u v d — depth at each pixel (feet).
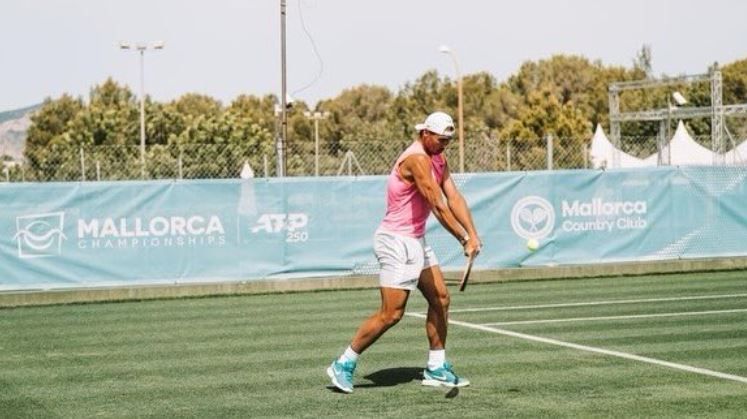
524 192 59.31
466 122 282.97
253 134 234.38
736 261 63.21
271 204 55.72
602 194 60.80
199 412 25.05
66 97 323.98
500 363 31.09
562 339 35.96
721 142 134.82
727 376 28.53
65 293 52.60
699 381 27.86
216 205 55.01
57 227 53.01
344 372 26.89
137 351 35.35
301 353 34.14
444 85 318.65
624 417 23.54
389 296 26.32
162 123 257.34
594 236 60.54
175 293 54.08
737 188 63.41
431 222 57.62
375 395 26.53
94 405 26.20
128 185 53.83
